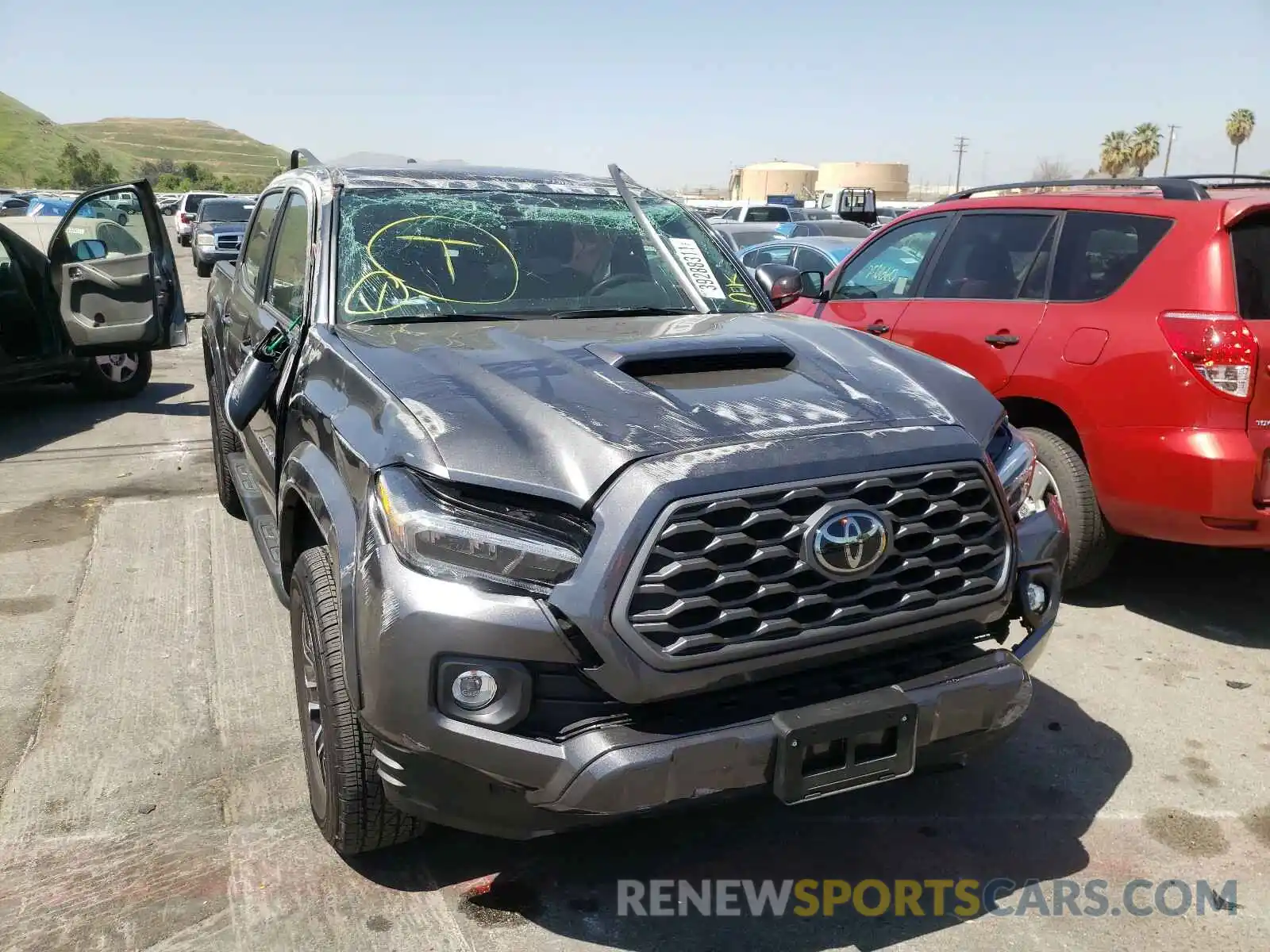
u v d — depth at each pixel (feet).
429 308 11.49
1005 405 15.65
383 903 8.89
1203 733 11.82
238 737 11.51
